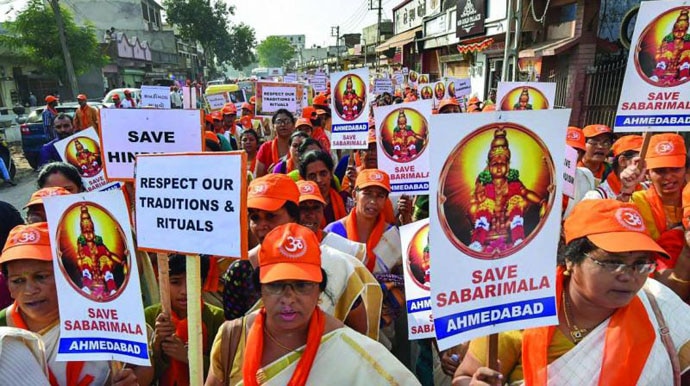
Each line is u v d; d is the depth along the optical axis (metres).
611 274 1.51
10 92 25.91
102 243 1.88
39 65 25.03
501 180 1.58
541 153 1.59
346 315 2.44
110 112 2.77
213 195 1.88
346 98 5.16
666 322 1.67
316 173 3.84
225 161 1.86
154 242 2.00
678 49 2.81
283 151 5.93
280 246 1.71
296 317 1.67
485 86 17.05
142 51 40.62
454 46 20.47
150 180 1.98
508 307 1.66
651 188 2.86
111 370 2.00
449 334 1.60
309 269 1.69
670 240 2.46
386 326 3.12
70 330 1.93
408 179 4.07
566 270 1.73
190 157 1.90
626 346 1.55
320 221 3.11
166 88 11.56
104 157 2.83
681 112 2.86
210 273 2.86
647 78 2.89
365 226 3.27
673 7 2.78
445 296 1.59
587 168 4.43
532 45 12.83
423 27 24.27
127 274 1.88
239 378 1.76
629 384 1.52
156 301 3.02
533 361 1.65
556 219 1.64
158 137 2.76
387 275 3.15
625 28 8.31
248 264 2.41
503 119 1.54
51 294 1.95
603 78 10.21
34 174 12.28
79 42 24.88
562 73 11.48
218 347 1.84
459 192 1.56
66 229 1.88
